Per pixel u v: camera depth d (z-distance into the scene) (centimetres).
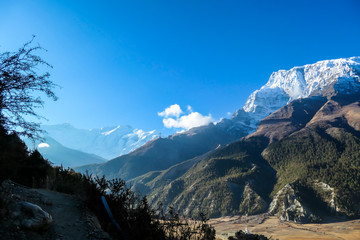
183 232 456
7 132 483
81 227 429
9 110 477
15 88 478
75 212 479
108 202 500
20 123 492
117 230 444
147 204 495
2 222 351
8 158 437
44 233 378
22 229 357
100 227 450
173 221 475
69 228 417
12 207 388
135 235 448
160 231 465
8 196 422
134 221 479
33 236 359
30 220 375
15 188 493
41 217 391
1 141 438
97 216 486
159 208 496
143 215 476
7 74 460
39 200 477
